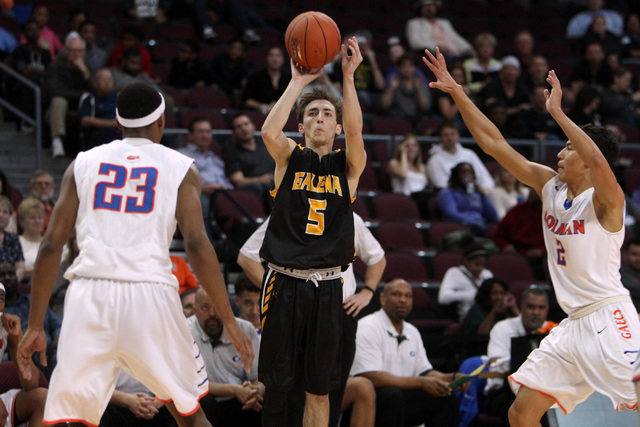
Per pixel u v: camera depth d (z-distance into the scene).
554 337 7.36
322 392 7.11
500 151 7.88
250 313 10.39
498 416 11.23
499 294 12.98
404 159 18.19
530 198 16.05
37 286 6.45
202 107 19.98
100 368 6.25
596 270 7.20
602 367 6.97
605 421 8.80
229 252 13.91
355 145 7.09
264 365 7.11
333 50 7.07
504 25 28.81
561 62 26.73
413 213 17.22
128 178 6.55
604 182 6.95
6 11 21.41
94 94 16.94
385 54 25.00
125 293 6.26
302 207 7.02
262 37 24.69
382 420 10.38
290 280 7.05
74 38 17.61
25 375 6.48
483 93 21.19
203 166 15.91
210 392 9.78
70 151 17.48
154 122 6.86
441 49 25.19
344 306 8.55
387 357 10.99
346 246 7.05
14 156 17.05
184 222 6.52
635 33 28.50
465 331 13.09
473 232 16.72
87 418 6.29
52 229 6.49
